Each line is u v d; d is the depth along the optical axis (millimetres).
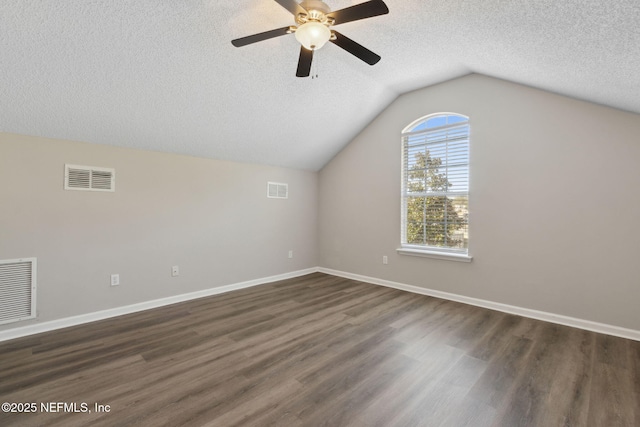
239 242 4152
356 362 2162
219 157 3898
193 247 3688
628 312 2580
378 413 1625
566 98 2857
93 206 2949
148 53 2252
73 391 1804
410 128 4078
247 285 4246
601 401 1731
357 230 4652
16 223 2557
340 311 3238
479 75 3383
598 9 1389
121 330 2721
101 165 2994
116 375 1980
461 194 3592
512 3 1624
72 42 2004
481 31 2119
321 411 1637
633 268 2561
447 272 3670
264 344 2445
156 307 3365
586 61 1954
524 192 3096
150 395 1769
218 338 2555
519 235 3133
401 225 4133
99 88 2418
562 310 2887
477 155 3408
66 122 2623
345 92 3531
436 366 2111
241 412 1624
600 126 2697
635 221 2555
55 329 2732
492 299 3314
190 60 2426
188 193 3637
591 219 2746
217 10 2064
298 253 4949
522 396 1776
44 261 2688
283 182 4695
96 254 2973
